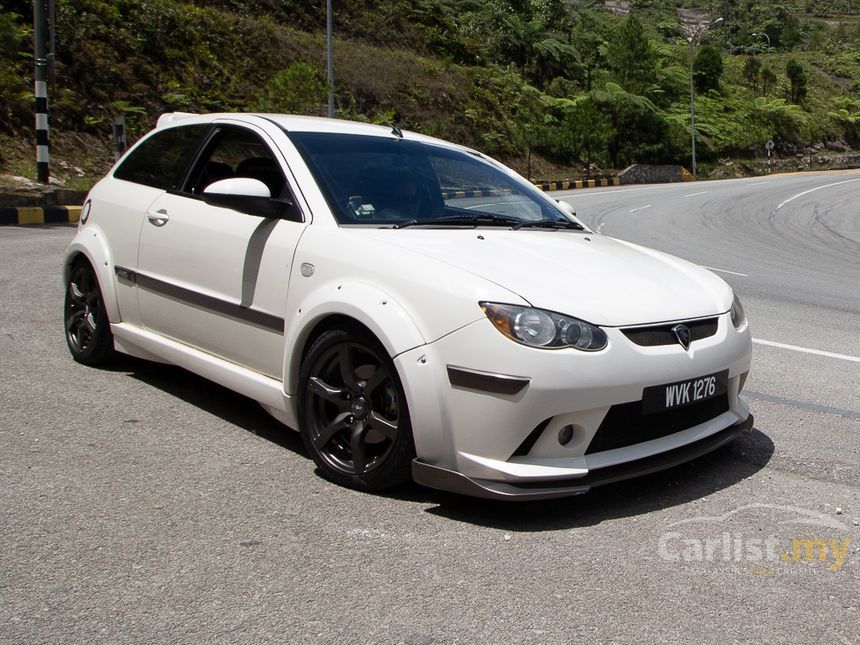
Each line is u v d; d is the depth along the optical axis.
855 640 2.26
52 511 2.92
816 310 7.92
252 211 3.56
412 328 2.98
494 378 2.83
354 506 3.05
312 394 3.31
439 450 2.96
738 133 47.69
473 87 33.97
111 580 2.47
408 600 2.39
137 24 21.59
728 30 90.69
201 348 3.98
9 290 6.87
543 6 47.28
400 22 36.00
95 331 4.67
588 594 2.46
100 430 3.77
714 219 19.44
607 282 3.24
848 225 18.78
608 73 43.19
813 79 66.75
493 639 2.21
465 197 4.00
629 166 38.00
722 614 2.37
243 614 2.30
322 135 3.97
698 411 3.31
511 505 3.10
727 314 3.45
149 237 4.24
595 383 2.89
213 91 22.06
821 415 4.44
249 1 29.20
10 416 3.90
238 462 3.45
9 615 2.26
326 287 3.27
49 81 14.96
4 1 18.94
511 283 3.02
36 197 13.98
